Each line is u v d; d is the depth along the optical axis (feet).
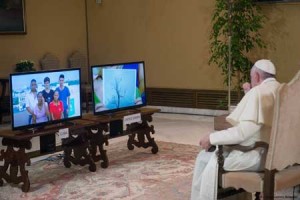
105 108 14.71
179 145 16.96
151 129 16.02
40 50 24.98
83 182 13.00
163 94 24.62
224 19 19.66
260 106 8.52
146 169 14.07
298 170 8.88
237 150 8.80
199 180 9.30
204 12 22.59
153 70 24.98
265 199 8.39
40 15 24.82
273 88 8.73
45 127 13.05
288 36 20.34
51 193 12.15
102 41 26.89
